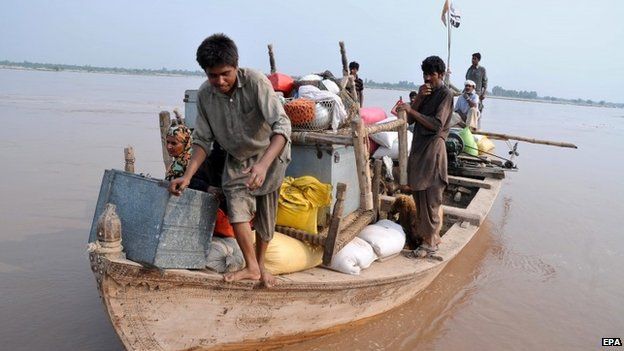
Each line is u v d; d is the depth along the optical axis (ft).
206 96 10.33
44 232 23.12
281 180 11.10
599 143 90.58
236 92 10.04
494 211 33.47
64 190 29.94
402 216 18.90
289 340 13.84
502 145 74.90
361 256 14.49
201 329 11.45
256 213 11.55
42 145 43.50
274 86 17.67
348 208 15.85
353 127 13.42
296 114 14.11
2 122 55.93
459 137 28.04
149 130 58.08
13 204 26.71
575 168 56.29
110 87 170.19
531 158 62.59
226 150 10.74
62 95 107.76
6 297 17.01
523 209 34.45
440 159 15.92
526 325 17.52
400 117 15.88
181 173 12.18
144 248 9.81
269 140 10.79
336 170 14.70
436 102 15.72
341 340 15.28
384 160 21.34
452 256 17.38
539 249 25.80
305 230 13.65
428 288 19.67
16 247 21.22
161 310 10.52
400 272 15.28
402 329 16.42
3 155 38.29
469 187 27.50
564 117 201.26
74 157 39.37
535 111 248.52
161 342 10.94
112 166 37.11
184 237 10.18
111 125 60.03
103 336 15.06
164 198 9.61
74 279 18.70
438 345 15.75
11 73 254.27
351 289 13.89
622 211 35.40
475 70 41.68
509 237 27.68
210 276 10.65
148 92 152.46
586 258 24.73
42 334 14.93
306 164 14.78
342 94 17.51
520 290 20.47
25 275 18.75
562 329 17.37
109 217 9.37
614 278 22.22
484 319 17.78
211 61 9.40
